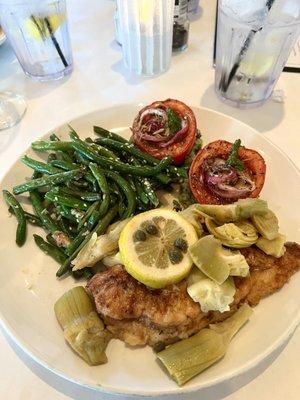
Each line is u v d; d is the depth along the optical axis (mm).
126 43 380
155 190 297
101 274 236
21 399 211
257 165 286
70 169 289
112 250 245
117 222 267
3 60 420
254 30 302
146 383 198
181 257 226
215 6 476
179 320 213
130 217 260
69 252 255
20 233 264
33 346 210
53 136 313
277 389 213
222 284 216
